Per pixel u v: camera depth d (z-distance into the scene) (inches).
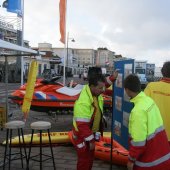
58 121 508.4
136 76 166.4
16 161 289.0
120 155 280.4
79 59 5767.7
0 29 1223.5
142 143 153.5
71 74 3307.1
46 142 344.8
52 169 273.7
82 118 193.3
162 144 159.2
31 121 500.4
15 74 1430.9
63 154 319.0
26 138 341.4
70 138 343.3
